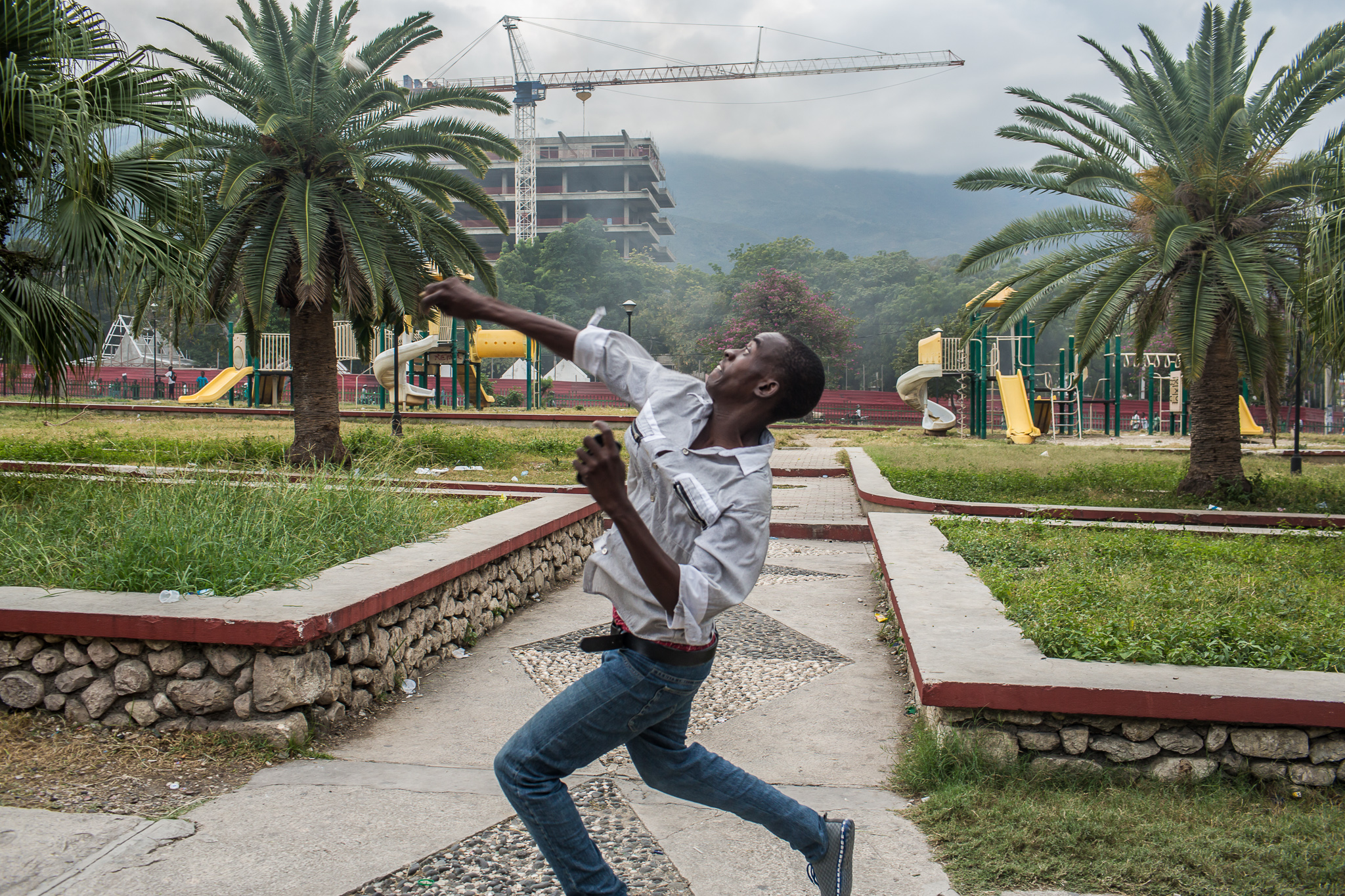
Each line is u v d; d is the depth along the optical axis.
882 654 5.54
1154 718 3.39
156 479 6.73
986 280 70.69
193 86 11.38
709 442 2.07
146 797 3.24
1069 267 12.34
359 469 7.77
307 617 3.77
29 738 3.69
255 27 12.34
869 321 71.69
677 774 2.27
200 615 3.78
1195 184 11.21
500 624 6.18
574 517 7.85
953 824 3.04
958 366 30.98
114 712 3.81
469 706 4.51
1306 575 6.48
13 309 6.84
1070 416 35.12
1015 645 4.07
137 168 7.54
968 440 27.25
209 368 57.25
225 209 11.46
